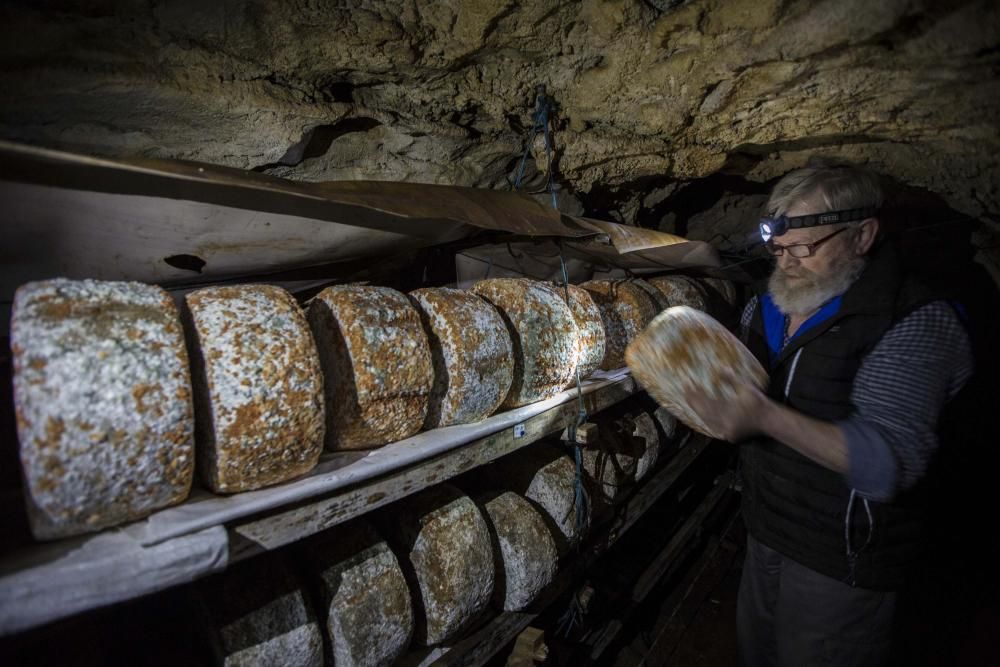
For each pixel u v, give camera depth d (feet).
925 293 3.55
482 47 4.02
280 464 2.64
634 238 5.71
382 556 3.50
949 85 4.33
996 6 3.30
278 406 2.56
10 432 3.01
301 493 2.66
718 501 10.15
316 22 3.39
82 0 2.70
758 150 6.63
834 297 3.99
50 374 1.99
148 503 2.28
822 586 4.12
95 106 3.22
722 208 10.19
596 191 7.43
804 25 3.65
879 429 3.24
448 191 4.04
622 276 8.94
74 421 2.01
